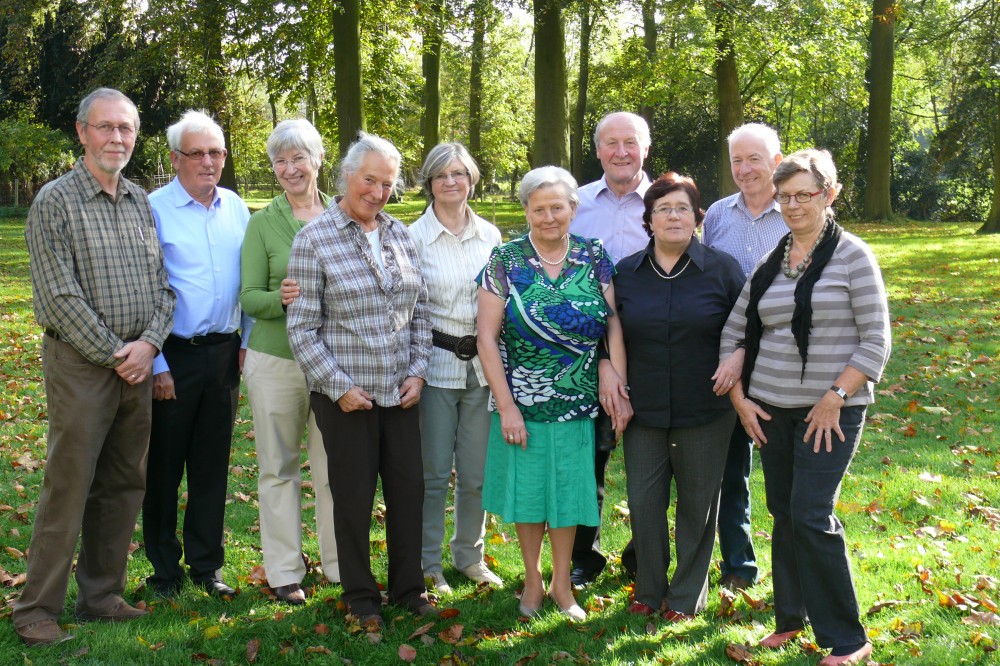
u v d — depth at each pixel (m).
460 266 3.95
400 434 3.70
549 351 3.59
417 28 19.00
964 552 4.22
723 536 4.02
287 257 3.78
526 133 43.50
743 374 3.40
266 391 3.83
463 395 4.05
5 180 34.56
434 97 22.83
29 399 7.16
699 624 3.61
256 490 5.39
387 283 3.61
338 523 3.64
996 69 21.98
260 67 18.42
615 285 3.71
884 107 27.17
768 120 35.50
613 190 4.25
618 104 33.12
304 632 3.52
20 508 4.84
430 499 4.08
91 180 3.39
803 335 3.20
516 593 4.00
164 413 3.78
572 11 17.36
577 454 3.65
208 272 3.82
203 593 3.86
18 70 27.86
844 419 3.19
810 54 23.22
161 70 20.25
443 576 4.18
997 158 23.11
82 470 3.36
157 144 28.03
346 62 14.93
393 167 3.58
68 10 26.69
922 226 26.42
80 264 3.33
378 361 3.57
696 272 3.60
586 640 3.47
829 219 3.25
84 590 3.62
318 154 3.90
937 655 3.24
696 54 26.67
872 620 3.56
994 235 21.73
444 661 3.30
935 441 6.09
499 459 3.74
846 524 4.68
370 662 3.32
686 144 32.97
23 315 10.98
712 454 3.61
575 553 4.11
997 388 7.45
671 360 3.56
